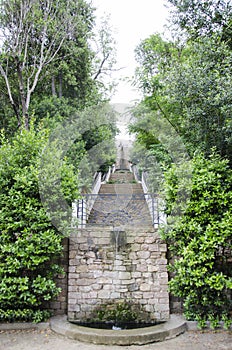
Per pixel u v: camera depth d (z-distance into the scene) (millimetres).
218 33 6152
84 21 11984
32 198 4645
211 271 4445
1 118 10305
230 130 4809
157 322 4633
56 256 4738
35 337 4082
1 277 4449
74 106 11117
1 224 4504
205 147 5441
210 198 4461
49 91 12023
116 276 4883
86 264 4922
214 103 5023
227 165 4961
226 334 4207
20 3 8688
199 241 4324
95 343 3861
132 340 3846
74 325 4297
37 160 4711
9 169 4684
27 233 4441
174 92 5738
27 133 5059
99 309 4754
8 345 3826
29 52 10195
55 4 10266
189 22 6789
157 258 4930
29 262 4379
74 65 11367
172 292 4500
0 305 4445
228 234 4234
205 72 5520
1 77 9977
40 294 4570
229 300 4484
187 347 3768
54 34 10086
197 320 4391
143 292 4812
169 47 9875
